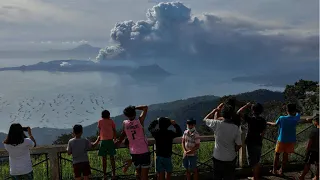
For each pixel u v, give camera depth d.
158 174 7.78
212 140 9.10
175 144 9.71
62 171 8.65
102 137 8.43
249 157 8.23
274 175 9.05
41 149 8.47
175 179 8.88
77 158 7.78
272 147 9.88
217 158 7.19
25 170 7.19
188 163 8.30
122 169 8.95
